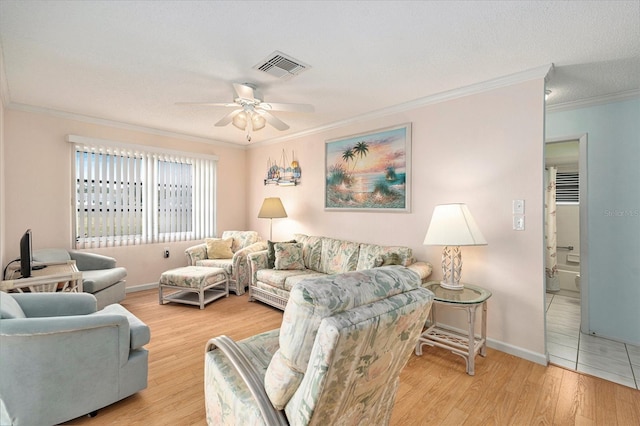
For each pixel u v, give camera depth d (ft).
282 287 10.95
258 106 8.89
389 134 10.98
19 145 10.94
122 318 5.83
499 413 5.83
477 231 7.81
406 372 7.27
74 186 12.09
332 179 13.02
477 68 7.85
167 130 14.42
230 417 4.09
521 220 8.09
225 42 6.68
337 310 3.08
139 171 13.92
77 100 10.37
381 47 6.86
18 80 8.73
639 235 8.95
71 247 12.06
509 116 8.29
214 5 5.43
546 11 5.55
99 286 10.11
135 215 13.78
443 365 7.61
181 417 5.65
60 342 5.20
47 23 5.98
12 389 4.86
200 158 15.90
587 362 7.86
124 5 5.44
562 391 6.55
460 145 9.23
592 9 5.45
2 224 9.54
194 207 15.84
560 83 8.58
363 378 3.45
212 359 4.77
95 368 5.54
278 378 3.42
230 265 13.37
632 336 9.05
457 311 9.22
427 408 5.95
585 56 7.16
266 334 5.58
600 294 9.58
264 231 16.87
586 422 5.61
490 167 8.64
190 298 12.21
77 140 11.94
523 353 7.97
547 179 15.07
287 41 6.63
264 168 16.81
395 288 3.70
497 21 5.87
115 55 7.27
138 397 6.20
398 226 10.80
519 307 8.11
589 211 9.69
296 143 14.83
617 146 9.21
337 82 8.75
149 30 6.23
